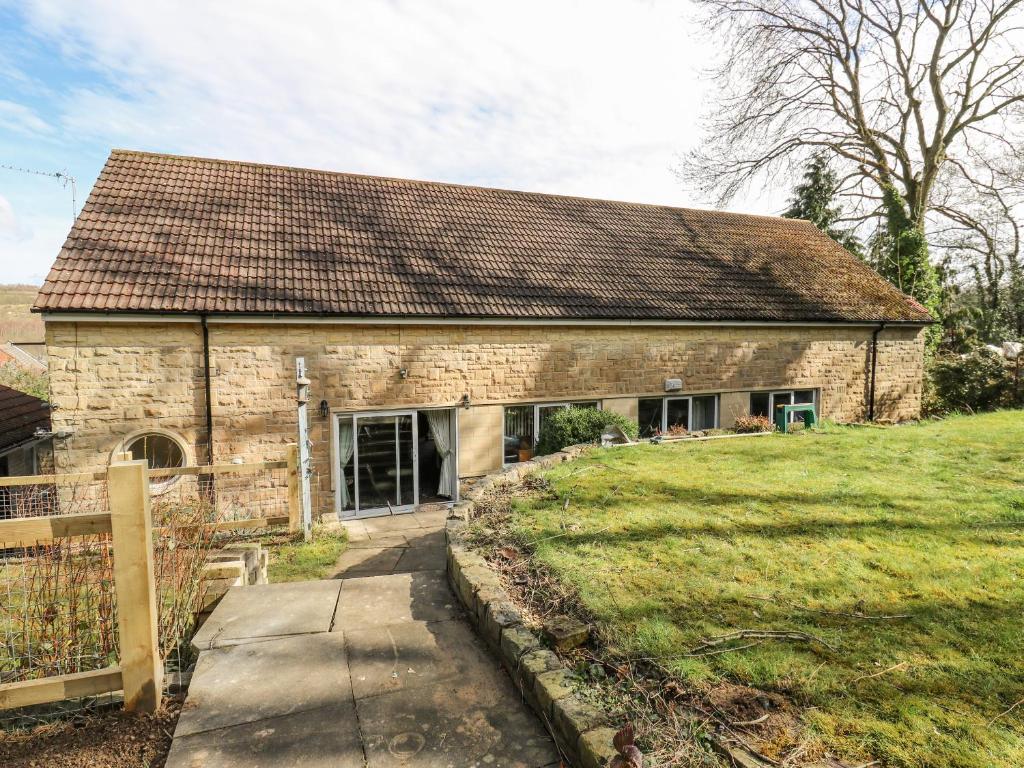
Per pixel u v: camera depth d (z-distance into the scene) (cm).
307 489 852
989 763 233
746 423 1186
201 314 962
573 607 378
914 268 2044
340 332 1082
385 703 298
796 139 2395
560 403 1277
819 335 1508
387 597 436
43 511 819
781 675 295
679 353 1360
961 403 1722
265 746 264
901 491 643
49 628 341
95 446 942
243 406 1021
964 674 296
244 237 1142
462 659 342
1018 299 2747
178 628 373
